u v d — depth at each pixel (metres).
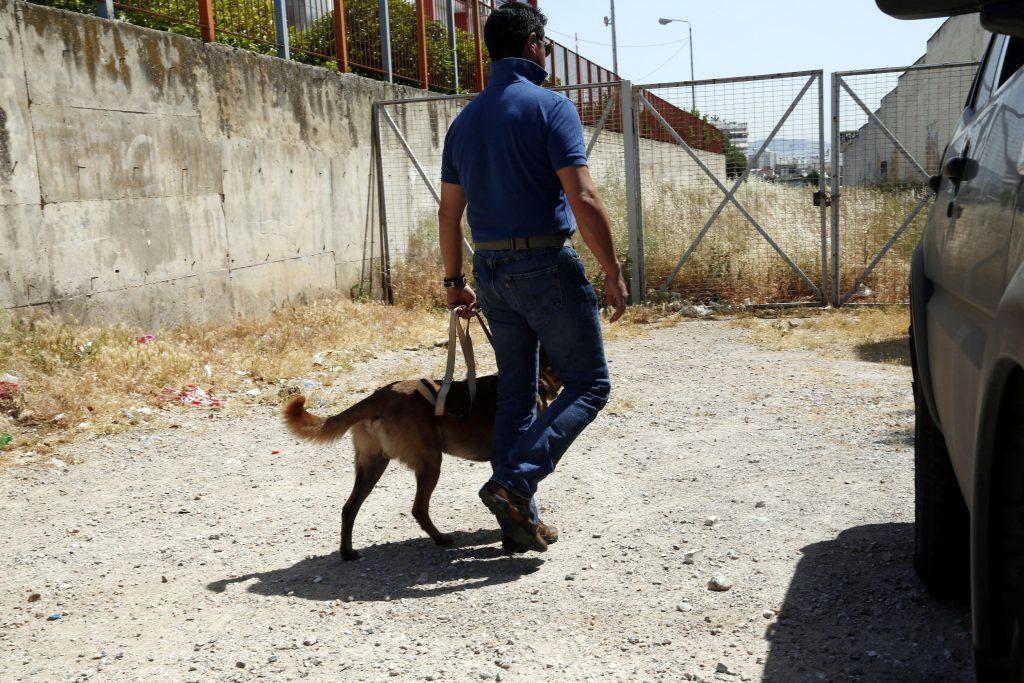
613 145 12.95
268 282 10.65
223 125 9.82
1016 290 1.74
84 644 3.31
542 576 3.76
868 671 2.82
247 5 10.78
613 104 12.05
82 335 7.43
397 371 8.36
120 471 5.49
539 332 3.76
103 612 3.60
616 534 4.20
